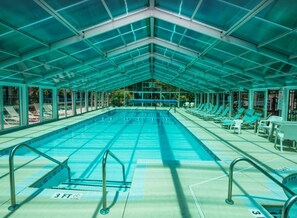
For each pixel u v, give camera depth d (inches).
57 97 561.0
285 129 247.6
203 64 449.1
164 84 1138.7
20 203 124.7
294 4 153.6
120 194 136.7
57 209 118.8
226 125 448.1
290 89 372.5
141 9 267.4
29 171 177.8
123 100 1146.7
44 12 195.2
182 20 259.0
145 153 308.0
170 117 745.6
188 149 331.0
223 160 215.3
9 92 396.5
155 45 450.6
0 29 204.5
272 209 129.0
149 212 116.1
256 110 505.7
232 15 203.3
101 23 268.7
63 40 274.1
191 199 130.6
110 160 273.3
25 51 274.4
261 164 203.9
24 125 426.3
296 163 207.3
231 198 127.3
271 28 199.8
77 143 365.7
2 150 254.8
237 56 306.7
